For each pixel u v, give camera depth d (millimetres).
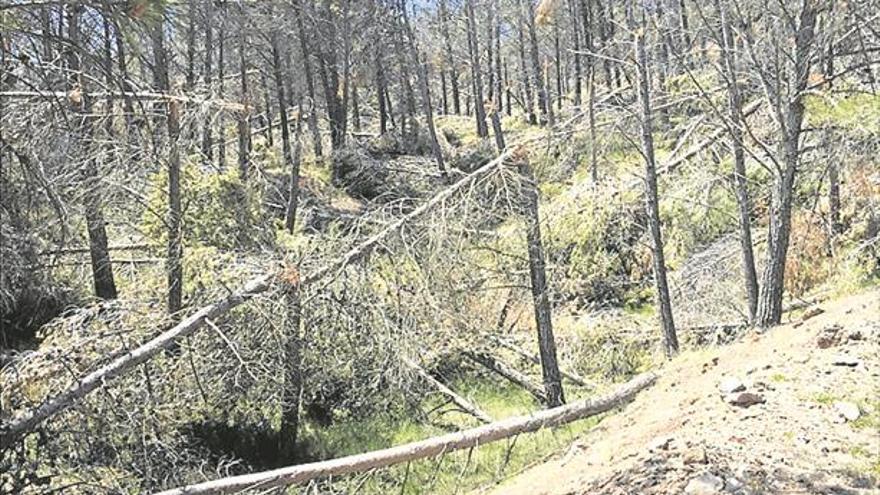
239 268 10227
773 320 9234
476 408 11164
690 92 11555
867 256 12492
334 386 11359
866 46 9242
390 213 10484
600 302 13688
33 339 9812
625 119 11945
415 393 11469
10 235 4539
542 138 11305
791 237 13633
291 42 29391
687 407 7094
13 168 4781
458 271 10781
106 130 8508
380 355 10430
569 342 12797
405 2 33562
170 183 10898
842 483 4770
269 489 7707
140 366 8508
